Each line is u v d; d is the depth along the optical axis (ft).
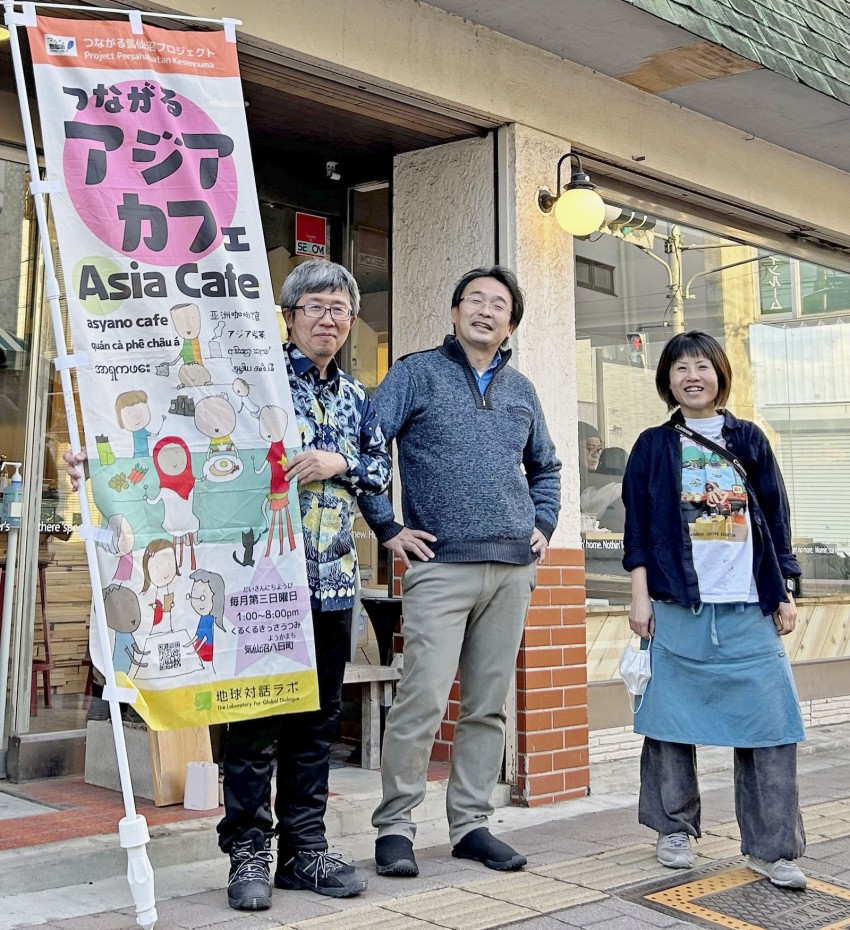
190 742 14.38
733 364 22.34
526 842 13.88
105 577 9.78
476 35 16.29
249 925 10.34
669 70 17.85
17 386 15.81
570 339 17.44
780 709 12.18
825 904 11.53
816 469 24.31
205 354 10.29
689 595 12.49
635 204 20.03
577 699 16.78
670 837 12.80
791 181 22.06
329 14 14.46
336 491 11.21
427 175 17.85
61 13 12.94
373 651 18.22
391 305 18.12
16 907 10.87
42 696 15.75
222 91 10.60
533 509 12.75
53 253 15.94
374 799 14.74
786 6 19.42
